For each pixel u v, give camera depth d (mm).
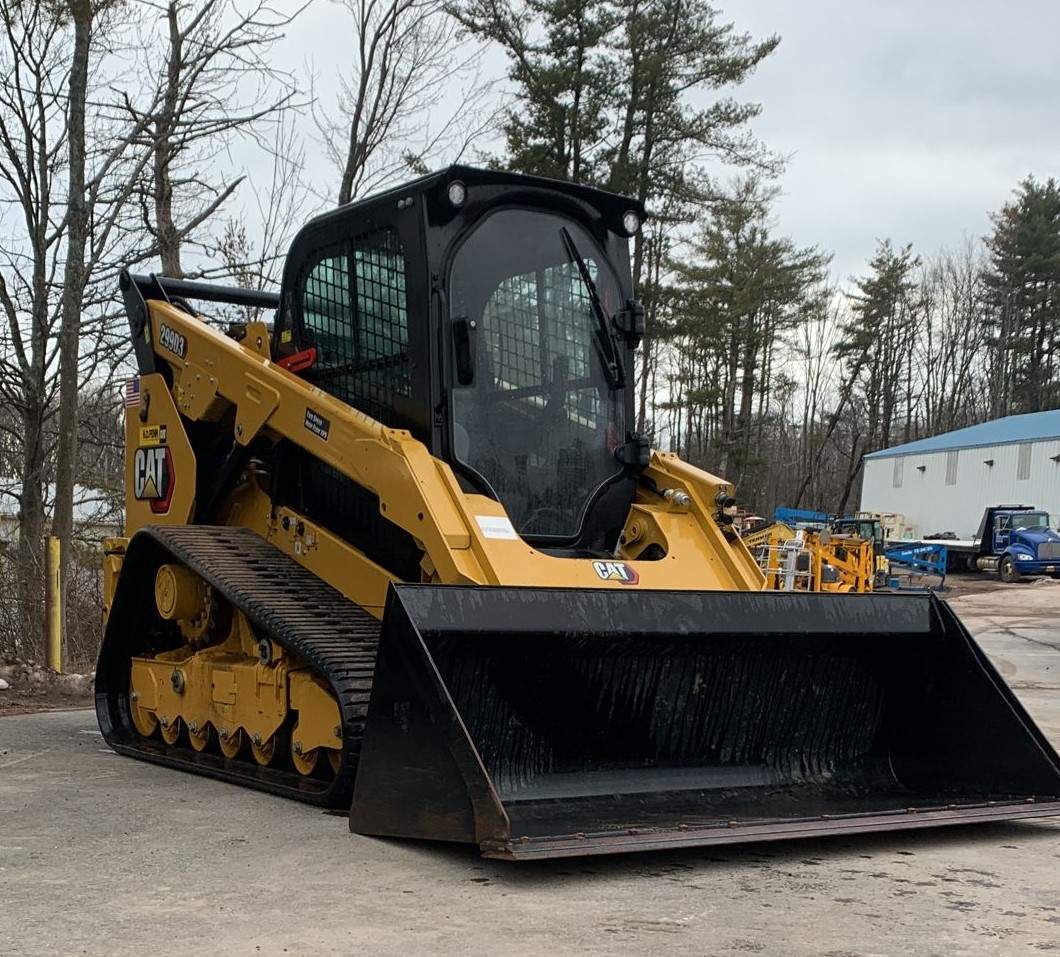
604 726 5180
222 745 6570
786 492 70688
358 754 5219
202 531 6984
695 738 5402
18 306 12953
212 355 7148
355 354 6266
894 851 4922
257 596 6043
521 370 6012
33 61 12805
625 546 6242
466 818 4293
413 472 5434
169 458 7551
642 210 6551
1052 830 5379
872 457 53969
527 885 4230
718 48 29500
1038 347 67562
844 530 37781
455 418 5754
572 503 6098
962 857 4828
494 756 4941
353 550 6242
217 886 4180
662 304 32031
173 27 13258
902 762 5812
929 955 3525
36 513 12891
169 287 8148
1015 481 44062
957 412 69375
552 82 28312
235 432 6883
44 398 13047
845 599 5461
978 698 5566
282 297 6898
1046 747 5383
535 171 28219
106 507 15305
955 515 47438
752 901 4094
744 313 45406
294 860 4535
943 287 69812
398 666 4543
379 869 4402
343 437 5938
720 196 30703
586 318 6309
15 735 8055
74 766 6785
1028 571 36438
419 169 17906
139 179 13258
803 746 5676
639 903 4035
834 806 5164
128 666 7656
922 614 5691
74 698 10250
